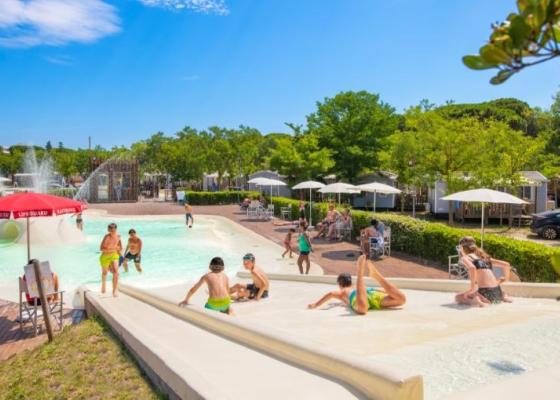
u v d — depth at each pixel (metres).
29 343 8.23
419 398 3.31
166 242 21.20
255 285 9.66
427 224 15.91
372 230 16.12
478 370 4.05
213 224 28.23
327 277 11.61
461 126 25.84
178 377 4.29
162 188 69.31
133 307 8.55
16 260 17.12
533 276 10.83
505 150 25.16
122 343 6.71
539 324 5.73
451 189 25.23
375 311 7.38
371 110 37.25
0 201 9.82
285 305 8.66
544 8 1.34
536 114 43.09
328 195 39.41
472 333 5.38
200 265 16.19
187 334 6.11
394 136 28.50
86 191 45.44
